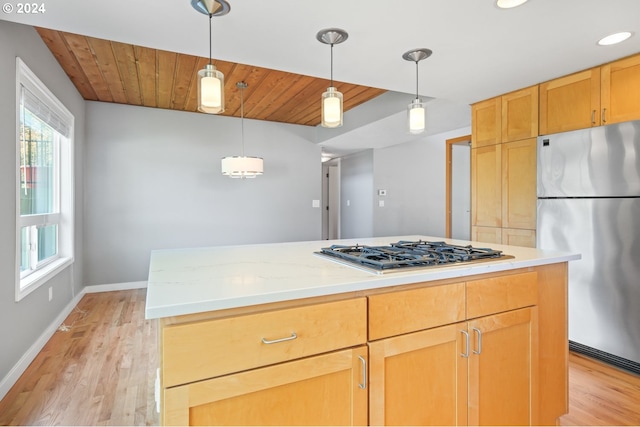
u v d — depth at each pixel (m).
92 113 4.11
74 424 1.72
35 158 2.75
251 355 0.96
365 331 1.14
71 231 3.44
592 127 2.41
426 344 1.25
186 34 1.98
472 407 1.37
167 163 4.48
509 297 1.47
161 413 0.88
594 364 2.35
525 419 1.52
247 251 1.87
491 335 1.43
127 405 1.88
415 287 1.26
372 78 2.66
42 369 2.28
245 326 0.96
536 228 2.75
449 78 2.66
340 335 1.09
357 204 6.47
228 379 0.93
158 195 4.45
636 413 1.82
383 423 1.17
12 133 2.09
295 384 1.03
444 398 1.30
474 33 1.97
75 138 3.61
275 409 1.00
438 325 1.29
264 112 4.57
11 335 2.08
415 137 4.95
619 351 2.27
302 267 1.39
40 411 1.82
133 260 4.34
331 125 1.81
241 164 3.78
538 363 1.57
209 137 4.70
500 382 1.45
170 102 4.17
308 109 4.41
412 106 2.02
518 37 2.02
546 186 2.67
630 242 2.19
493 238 3.12
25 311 2.30
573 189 2.49
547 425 1.61
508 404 1.47
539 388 1.58
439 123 4.10
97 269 4.17
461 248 1.78
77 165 3.71
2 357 1.96
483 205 3.23
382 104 3.78
